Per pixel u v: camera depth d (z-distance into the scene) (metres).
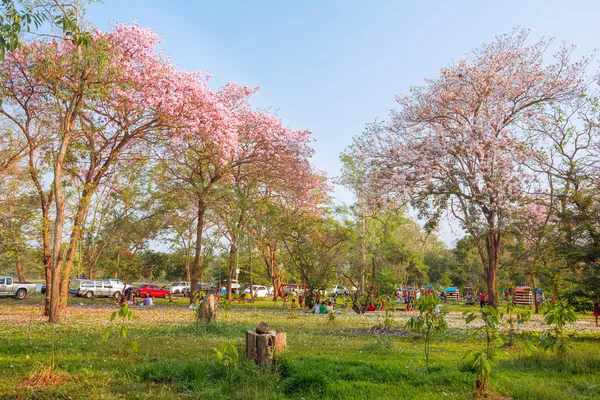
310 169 31.66
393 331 16.41
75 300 35.12
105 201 34.25
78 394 6.20
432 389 6.73
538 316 27.70
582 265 16.14
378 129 26.41
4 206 25.92
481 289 46.31
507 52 25.25
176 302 37.91
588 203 15.82
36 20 6.95
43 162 21.17
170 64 23.78
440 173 24.36
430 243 55.94
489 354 6.70
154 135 24.48
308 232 33.31
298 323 19.56
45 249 21.44
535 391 6.54
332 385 6.64
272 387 6.67
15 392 6.23
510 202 23.02
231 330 14.37
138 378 7.14
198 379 7.02
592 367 8.60
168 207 32.56
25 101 21.02
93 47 17.30
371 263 32.00
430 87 26.22
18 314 21.31
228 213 32.16
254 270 55.72
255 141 31.44
